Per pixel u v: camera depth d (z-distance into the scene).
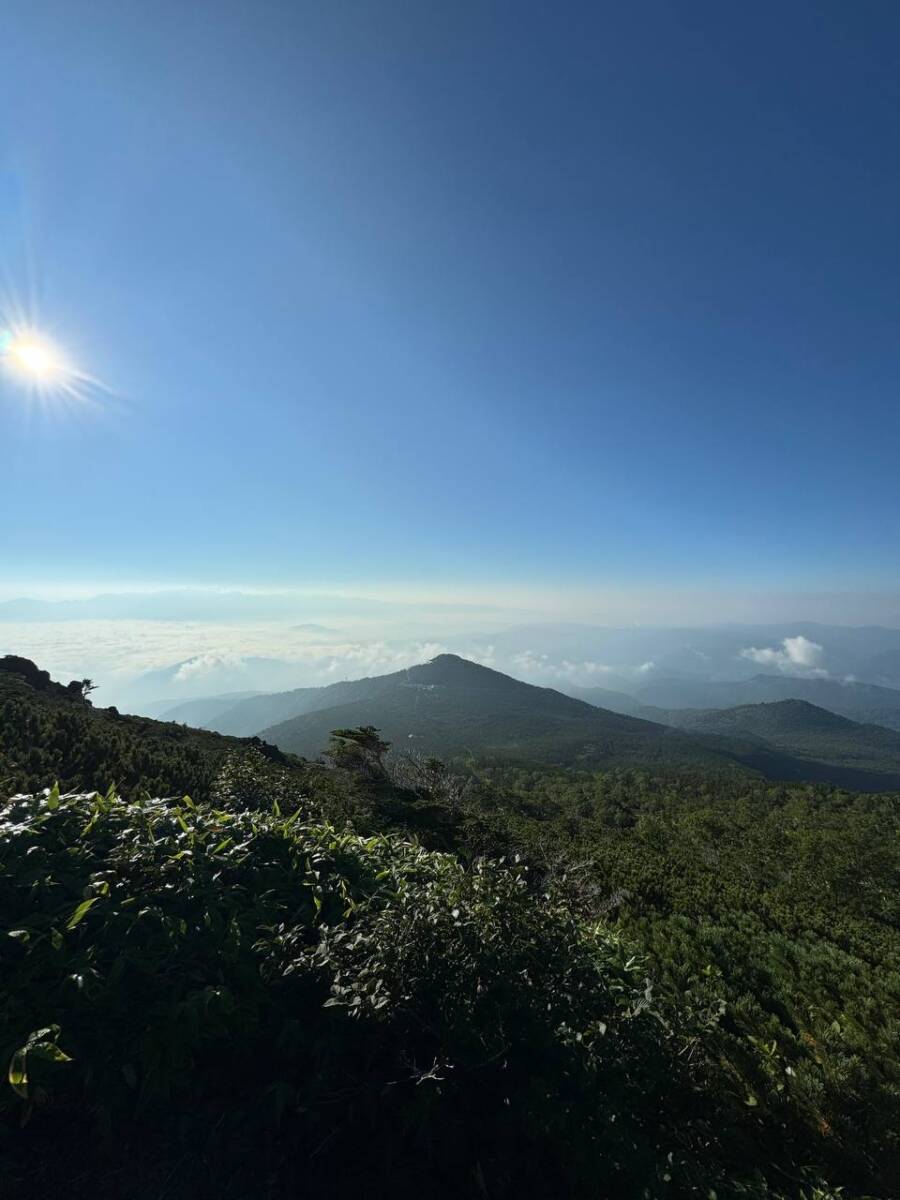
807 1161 4.13
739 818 36.06
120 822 4.81
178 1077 3.10
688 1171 3.14
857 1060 5.59
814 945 10.36
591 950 4.71
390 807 15.91
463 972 3.58
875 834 23.61
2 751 9.95
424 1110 3.00
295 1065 3.45
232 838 5.13
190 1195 2.70
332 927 4.26
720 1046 5.32
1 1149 2.71
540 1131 3.01
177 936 3.77
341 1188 2.87
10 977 3.20
